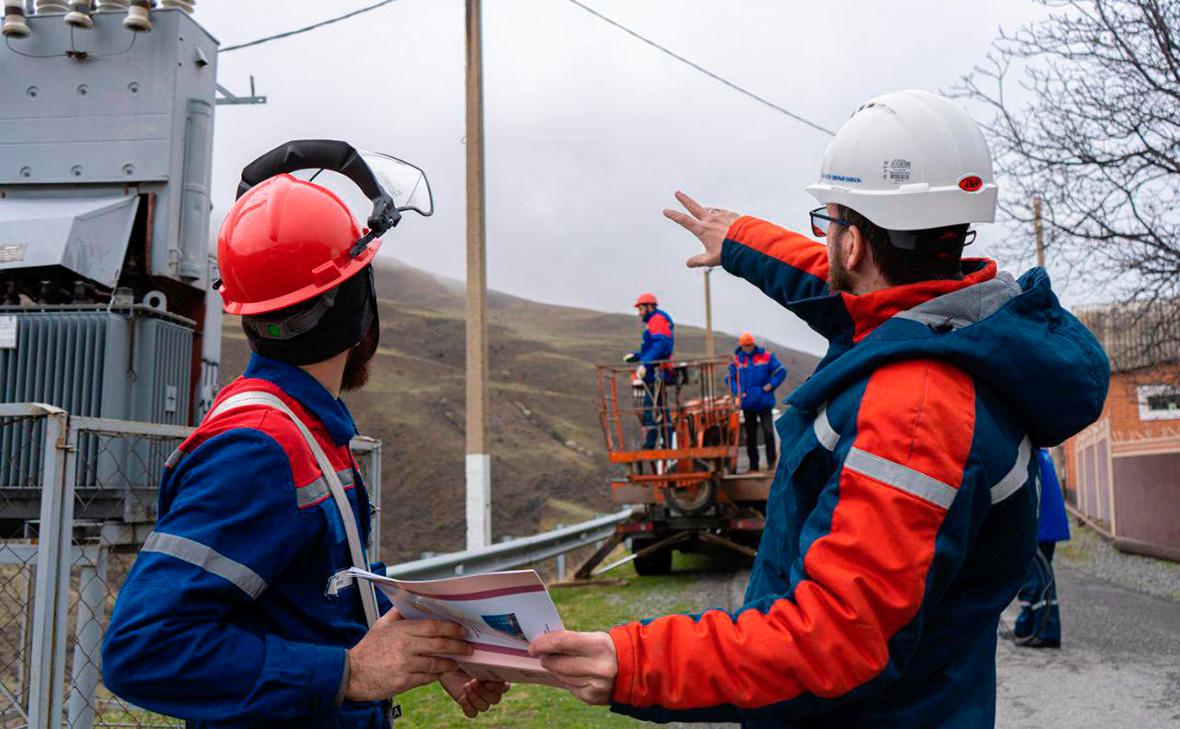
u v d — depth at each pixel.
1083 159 10.75
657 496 11.70
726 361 11.66
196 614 1.52
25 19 5.30
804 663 1.49
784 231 2.49
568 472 45.16
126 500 4.24
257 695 1.52
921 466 1.54
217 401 1.84
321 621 1.73
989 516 1.70
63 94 5.29
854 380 1.71
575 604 9.35
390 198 2.04
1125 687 5.89
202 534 1.55
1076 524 21.95
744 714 1.54
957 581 1.76
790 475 1.79
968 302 1.72
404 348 75.38
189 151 5.36
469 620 1.63
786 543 1.77
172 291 5.39
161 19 5.28
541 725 4.97
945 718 1.70
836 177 1.91
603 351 109.44
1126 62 10.37
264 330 1.84
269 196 1.90
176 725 4.27
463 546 35.03
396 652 1.64
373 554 4.89
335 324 1.88
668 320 11.96
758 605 1.62
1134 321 12.62
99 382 4.60
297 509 1.67
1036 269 1.95
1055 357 1.67
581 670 1.54
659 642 1.55
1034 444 1.79
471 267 11.95
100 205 5.04
